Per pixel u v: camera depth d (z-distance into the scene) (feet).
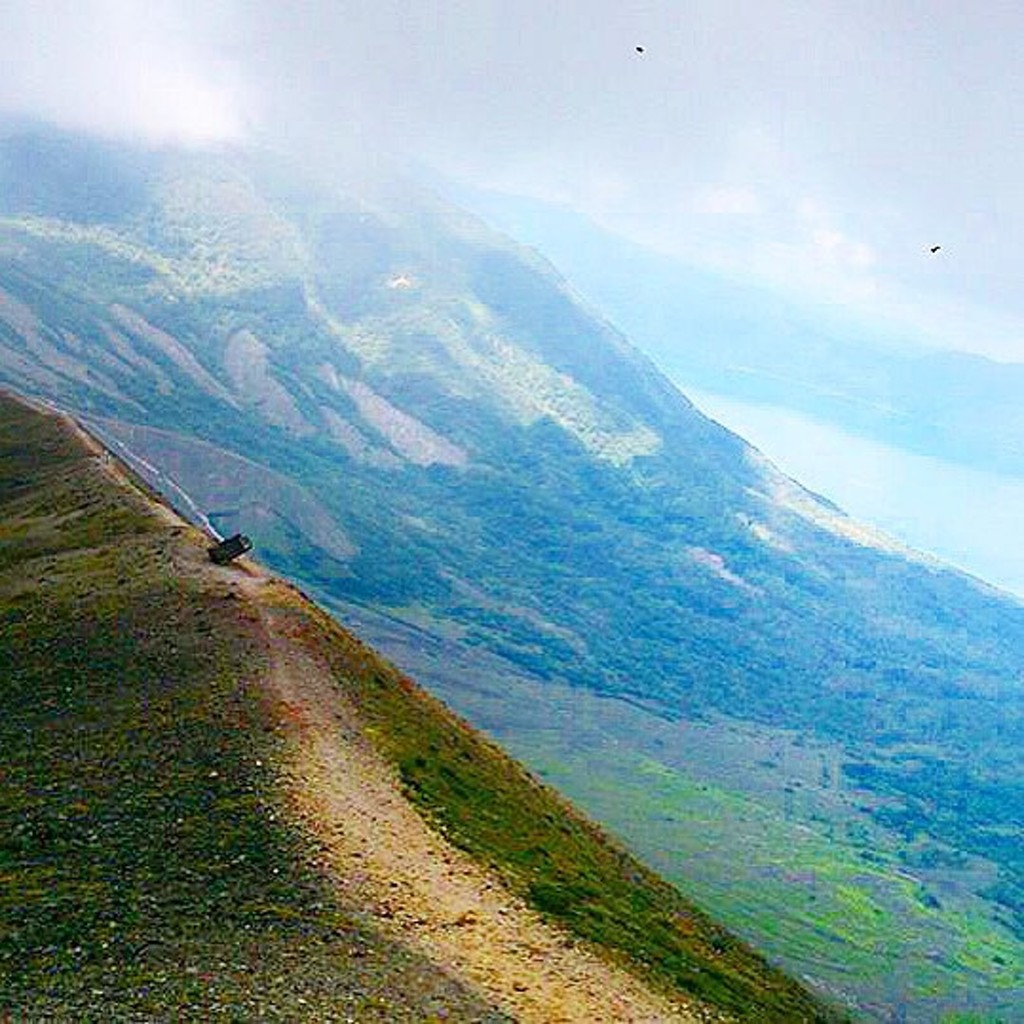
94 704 261.85
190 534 403.54
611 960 191.72
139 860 180.04
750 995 220.23
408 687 329.31
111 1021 132.16
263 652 287.48
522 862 226.58
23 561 412.57
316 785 216.33
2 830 192.75
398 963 157.99
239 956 151.33
